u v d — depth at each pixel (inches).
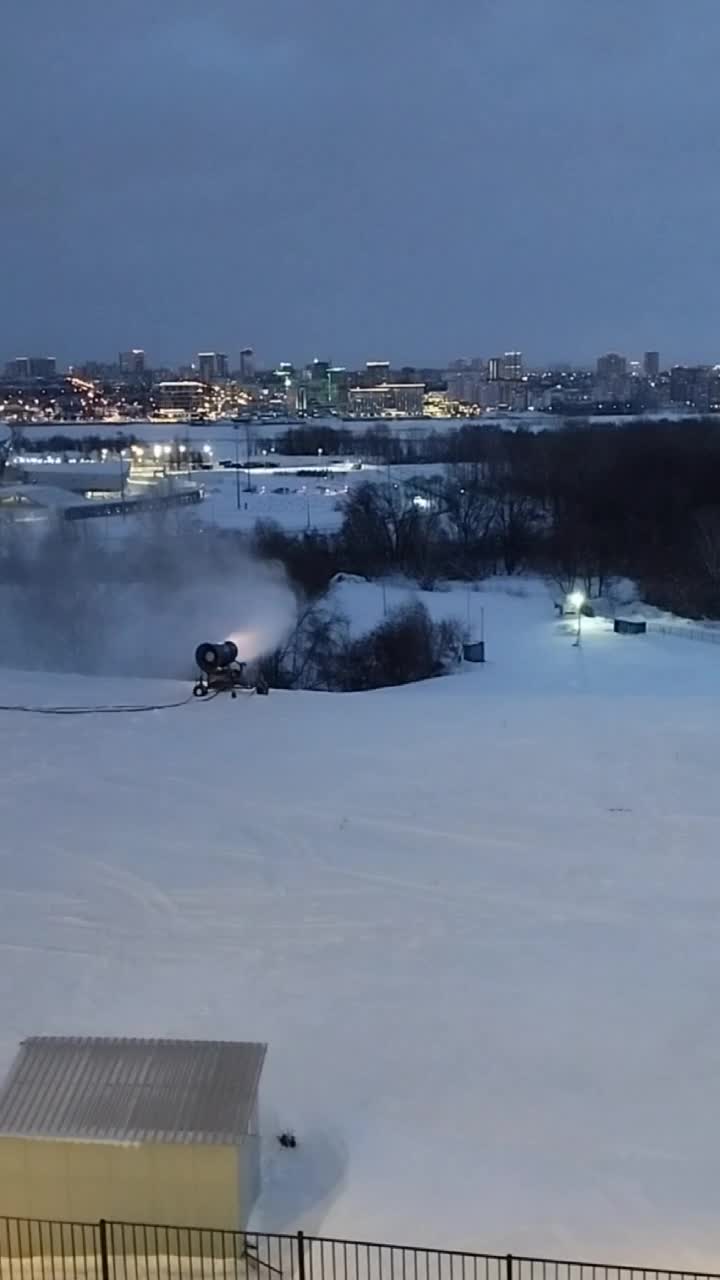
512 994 603.2
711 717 1072.2
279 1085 526.3
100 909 704.4
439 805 856.9
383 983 616.1
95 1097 416.2
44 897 721.0
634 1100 511.8
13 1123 402.3
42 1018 585.3
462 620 2292.1
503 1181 458.6
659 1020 576.7
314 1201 445.7
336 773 927.7
